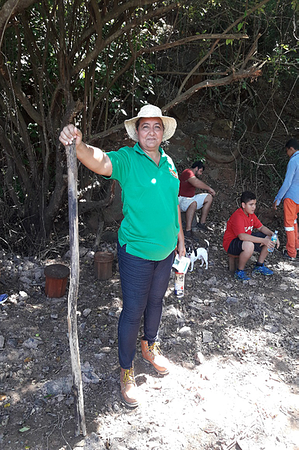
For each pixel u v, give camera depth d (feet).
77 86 16.06
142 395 8.20
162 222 7.31
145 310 8.64
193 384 8.64
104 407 7.84
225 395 8.39
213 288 13.08
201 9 15.90
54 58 15.28
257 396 8.44
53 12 12.19
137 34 14.06
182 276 11.51
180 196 17.31
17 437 7.05
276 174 21.40
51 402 7.82
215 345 10.15
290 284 14.06
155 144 7.36
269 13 18.04
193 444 7.14
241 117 22.20
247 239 13.56
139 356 9.42
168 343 10.00
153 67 17.90
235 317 11.53
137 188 7.16
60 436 7.13
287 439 7.45
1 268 12.33
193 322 11.07
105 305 11.43
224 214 19.54
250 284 13.73
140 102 18.58
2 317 10.26
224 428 7.52
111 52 15.81
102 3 13.20
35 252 14.08
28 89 16.47
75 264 6.23
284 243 18.31
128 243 7.47
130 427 7.42
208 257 15.72
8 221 14.39
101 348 9.57
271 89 22.34
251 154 21.75
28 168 15.79
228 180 20.84
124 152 7.22
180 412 7.84
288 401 8.41
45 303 11.27
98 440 7.08
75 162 6.04
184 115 20.93
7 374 8.41
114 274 13.30
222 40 20.04
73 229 6.14
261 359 9.74
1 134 13.64
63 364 8.87
